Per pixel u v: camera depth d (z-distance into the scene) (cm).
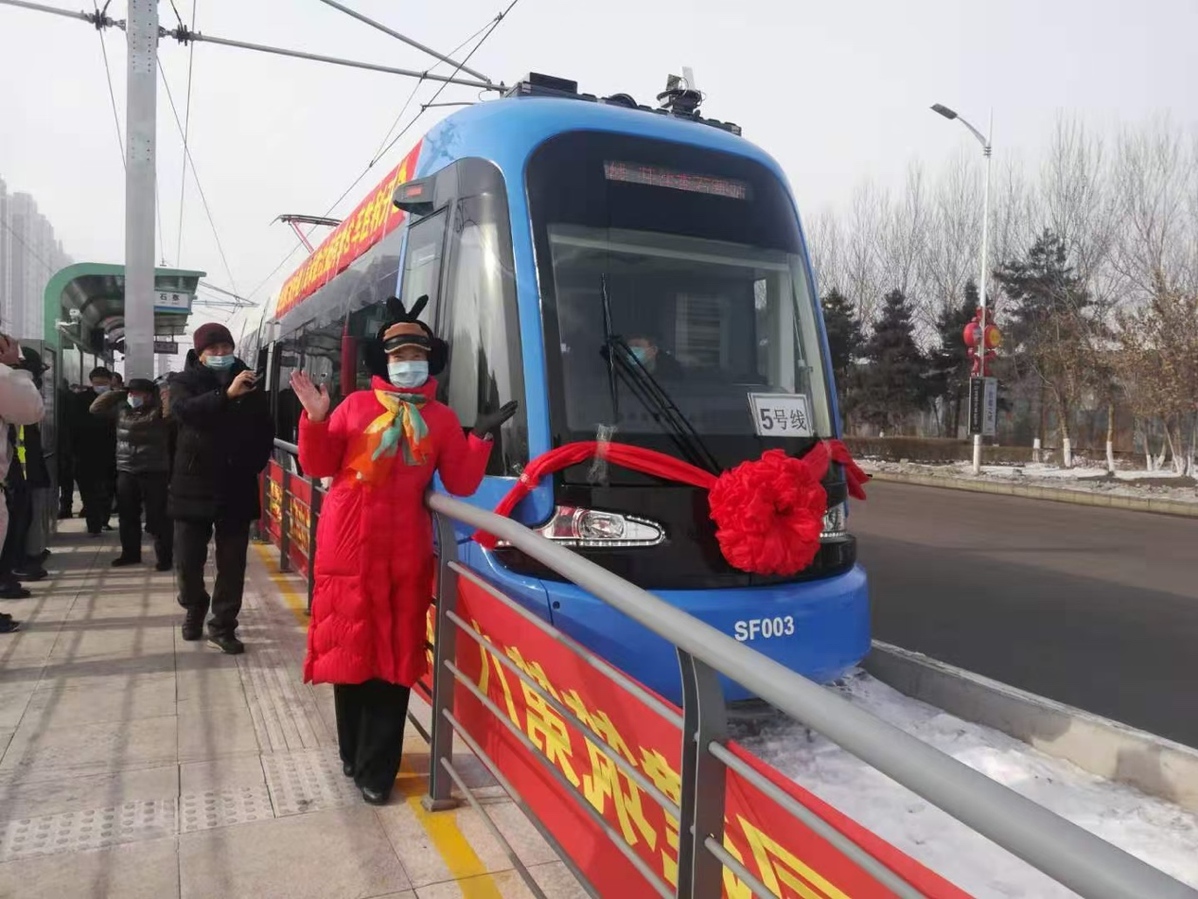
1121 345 1941
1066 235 2509
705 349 455
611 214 446
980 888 298
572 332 421
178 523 528
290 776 359
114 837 308
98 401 883
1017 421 2777
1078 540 1163
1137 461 2339
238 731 404
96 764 365
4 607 614
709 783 187
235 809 330
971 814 121
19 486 628
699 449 421
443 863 297
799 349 486
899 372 3048
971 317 2825
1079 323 2116
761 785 169
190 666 493
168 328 1741
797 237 503
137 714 421
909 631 686
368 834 315
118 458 761
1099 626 702
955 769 127
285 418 1039
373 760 334
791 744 412
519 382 411
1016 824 115
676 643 185
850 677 525
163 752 379
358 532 318
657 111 551
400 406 324
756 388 460
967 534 1216
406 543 325
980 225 2881
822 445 450
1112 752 386
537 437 402
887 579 890
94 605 623
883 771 136
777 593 405
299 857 299
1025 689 549
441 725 331
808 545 396
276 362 1145
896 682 509
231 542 518
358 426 325
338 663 318
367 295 655
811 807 157
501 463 412
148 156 952
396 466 323
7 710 422
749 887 171
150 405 749
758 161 502
